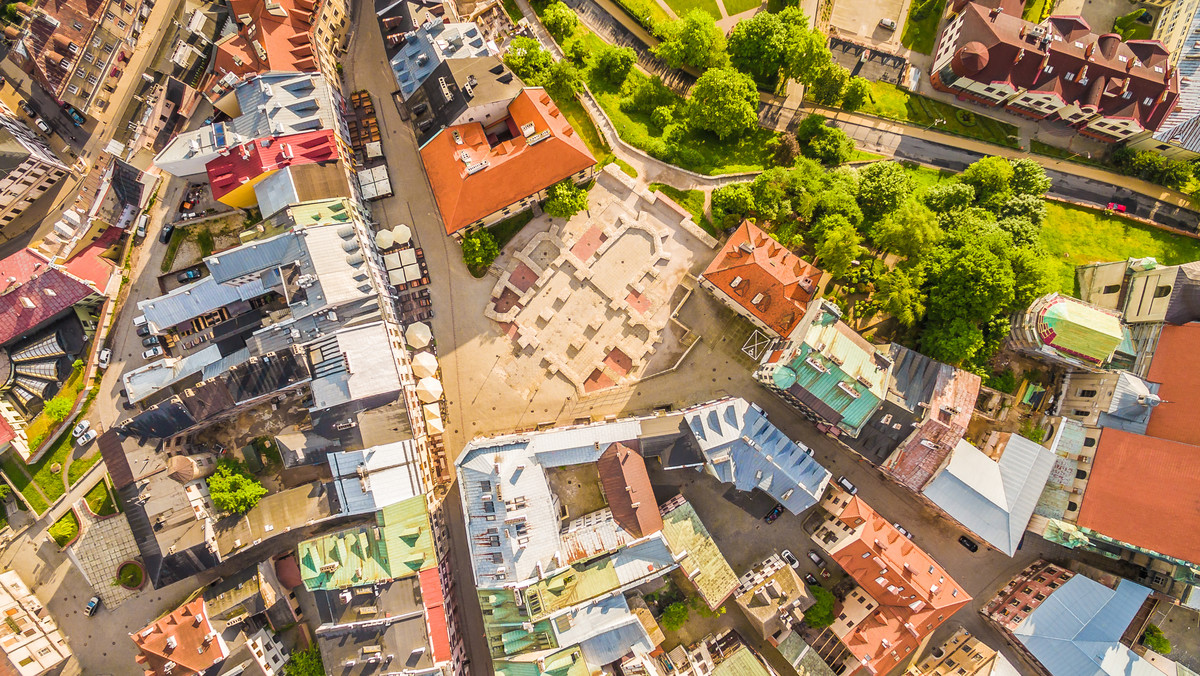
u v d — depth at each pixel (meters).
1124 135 87.88
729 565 77.94
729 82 79.75
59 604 76.19
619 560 72.44
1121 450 71.19
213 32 78.75
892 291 73.31
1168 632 75.38
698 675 74.25
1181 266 71.88
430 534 71.69
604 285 81.44
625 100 85.88
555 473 80.06
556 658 69.44
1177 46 86.44
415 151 81.56
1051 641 71.94
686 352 80.81
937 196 81.31
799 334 72.62
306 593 78.00
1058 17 86.44
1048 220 86.19
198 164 74.00
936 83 91.25
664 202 82.25
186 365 74.06
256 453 76.12
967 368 77.44
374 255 77.38
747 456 72.38
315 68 74.06
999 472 73.38
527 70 80.25
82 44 77.19
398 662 69.38
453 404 80.31
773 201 78.25
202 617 70.31
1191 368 69.94
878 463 74.31
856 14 91.44
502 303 81.56
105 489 76.81
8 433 74.44
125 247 78.50
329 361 70.31
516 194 74.88
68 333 77.69
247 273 71.81
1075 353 73.50
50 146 79.94
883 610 72.94
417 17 76.12
